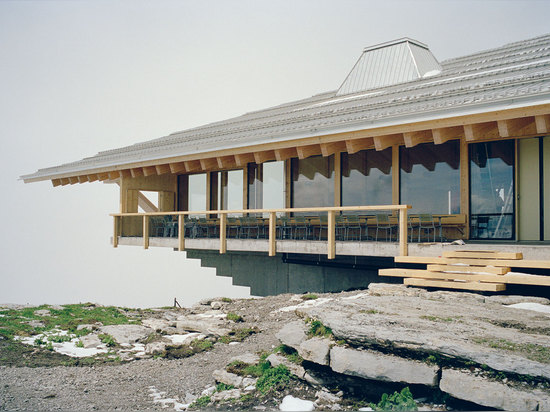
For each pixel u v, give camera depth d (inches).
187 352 296.4
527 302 254.7
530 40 555.8
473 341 182.1
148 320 385.7
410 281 318.0
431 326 203.3
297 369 214.5
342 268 480.4
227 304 432.8
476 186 420.5
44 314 408.8
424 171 451.5
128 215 664.4
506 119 329.4
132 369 275.1
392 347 187.5
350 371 190.2
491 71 402.9
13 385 245.8
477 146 421.4
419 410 168.6
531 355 167.5
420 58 589.6
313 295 410.0
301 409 185.5
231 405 202.8
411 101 384.8
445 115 344.5
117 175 698.8
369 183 489.4
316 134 426.3
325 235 522.9
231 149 515.5
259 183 596.4
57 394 235.8
